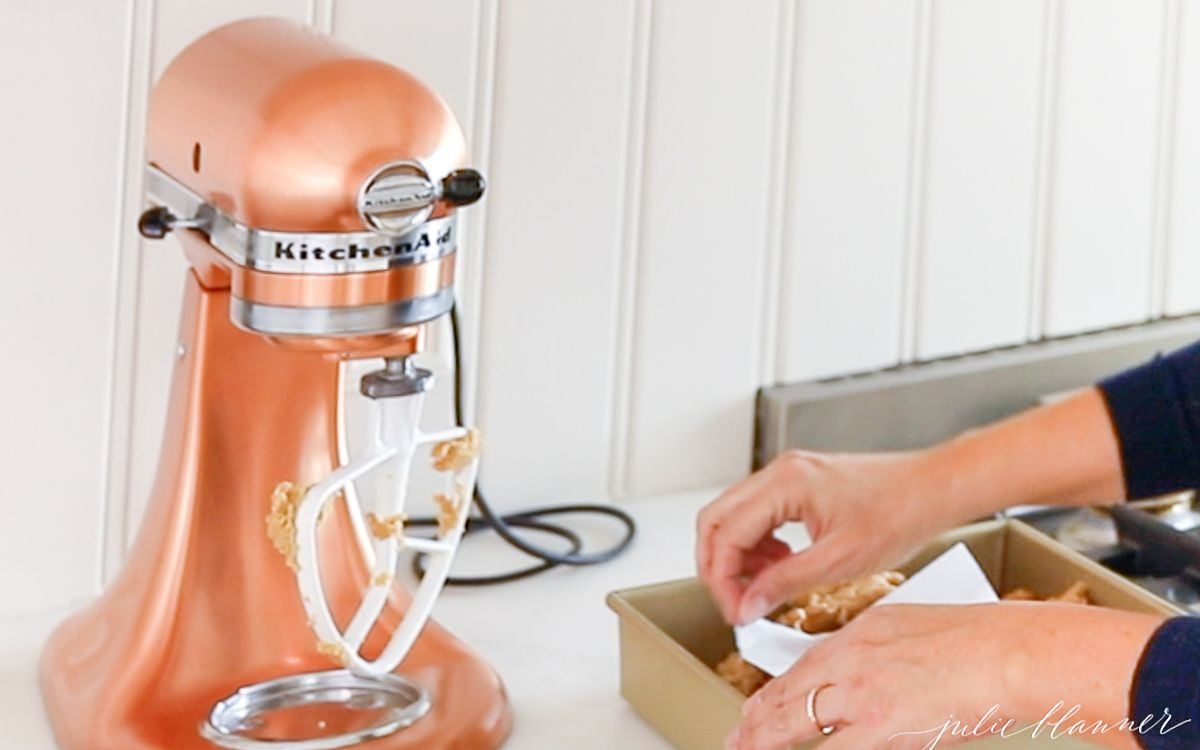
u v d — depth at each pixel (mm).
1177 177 1757
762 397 1533
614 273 1429
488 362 1390
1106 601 1226
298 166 883
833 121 1507
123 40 1177
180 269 1236
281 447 1058
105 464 1243
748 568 1157
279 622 1072
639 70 1394
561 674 1183
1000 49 1589
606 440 1469
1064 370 1676
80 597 1256
